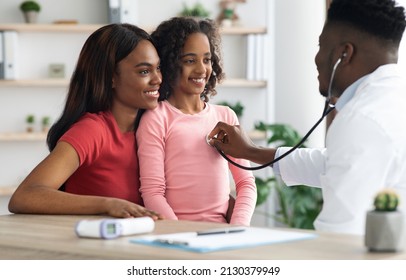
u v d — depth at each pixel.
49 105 5.47
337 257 1.44
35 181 2.19
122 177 2.49
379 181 1.79
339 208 1.79
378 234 1.48
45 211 2.12
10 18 5.44
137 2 5.54
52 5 5.45
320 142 5.62
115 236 1.69
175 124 2.58
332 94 2.09
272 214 5.61
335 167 1.83
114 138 2.47
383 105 1.86
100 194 2.46
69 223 1.95
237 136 2.51
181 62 2.62
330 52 2.02
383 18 1.95
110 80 2.49
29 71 5.42
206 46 2.64
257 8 5.64
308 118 5.64
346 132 1.83
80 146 2.31
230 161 2.52
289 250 1.50
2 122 5.43
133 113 2.55
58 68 5.41
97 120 2.43
